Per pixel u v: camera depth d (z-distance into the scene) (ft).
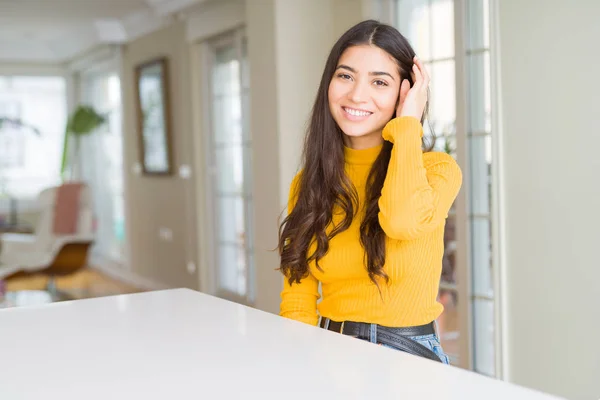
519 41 9.79
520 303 10.04
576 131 9.19
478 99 10.81
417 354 4.50
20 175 28.48
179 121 19.81
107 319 4.39
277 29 13.11
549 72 9.45
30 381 3.20
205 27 17.71
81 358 3.54
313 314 5.16
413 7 11.90
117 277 24.99
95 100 27.58
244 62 16.78
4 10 20.83
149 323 4.24
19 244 20.97
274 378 3.10
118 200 26.14
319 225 4.86
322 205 4.90
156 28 20.75
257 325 4.12
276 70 13.19
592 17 8.92
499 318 10.23
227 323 4.19
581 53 9.07
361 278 4.68
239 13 16.17
